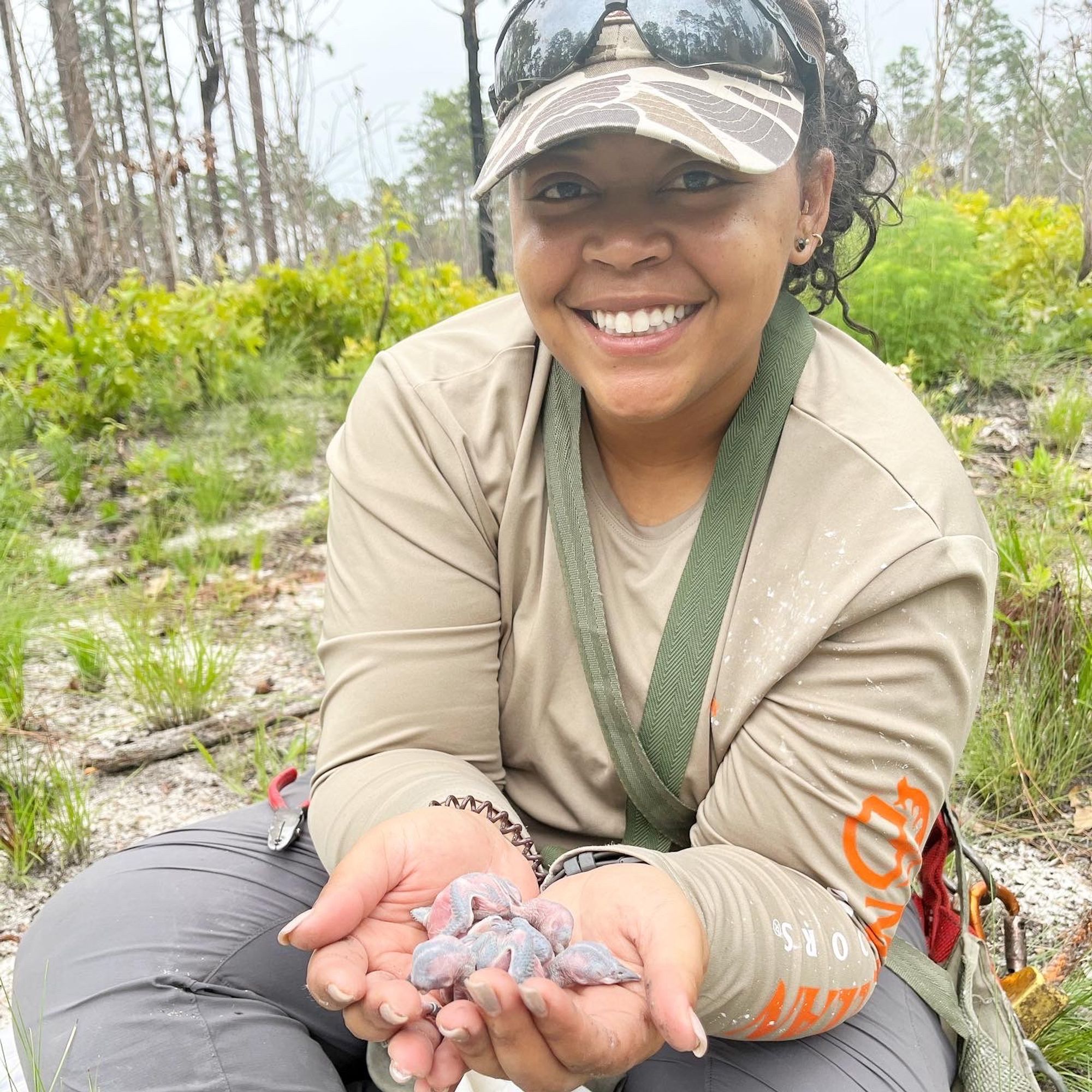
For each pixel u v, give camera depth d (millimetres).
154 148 3906
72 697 1434
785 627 610
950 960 706
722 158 534
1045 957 863
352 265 3258
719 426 645
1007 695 1153
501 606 686
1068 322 2469
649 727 644
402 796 612
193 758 1272
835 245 776
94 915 679
